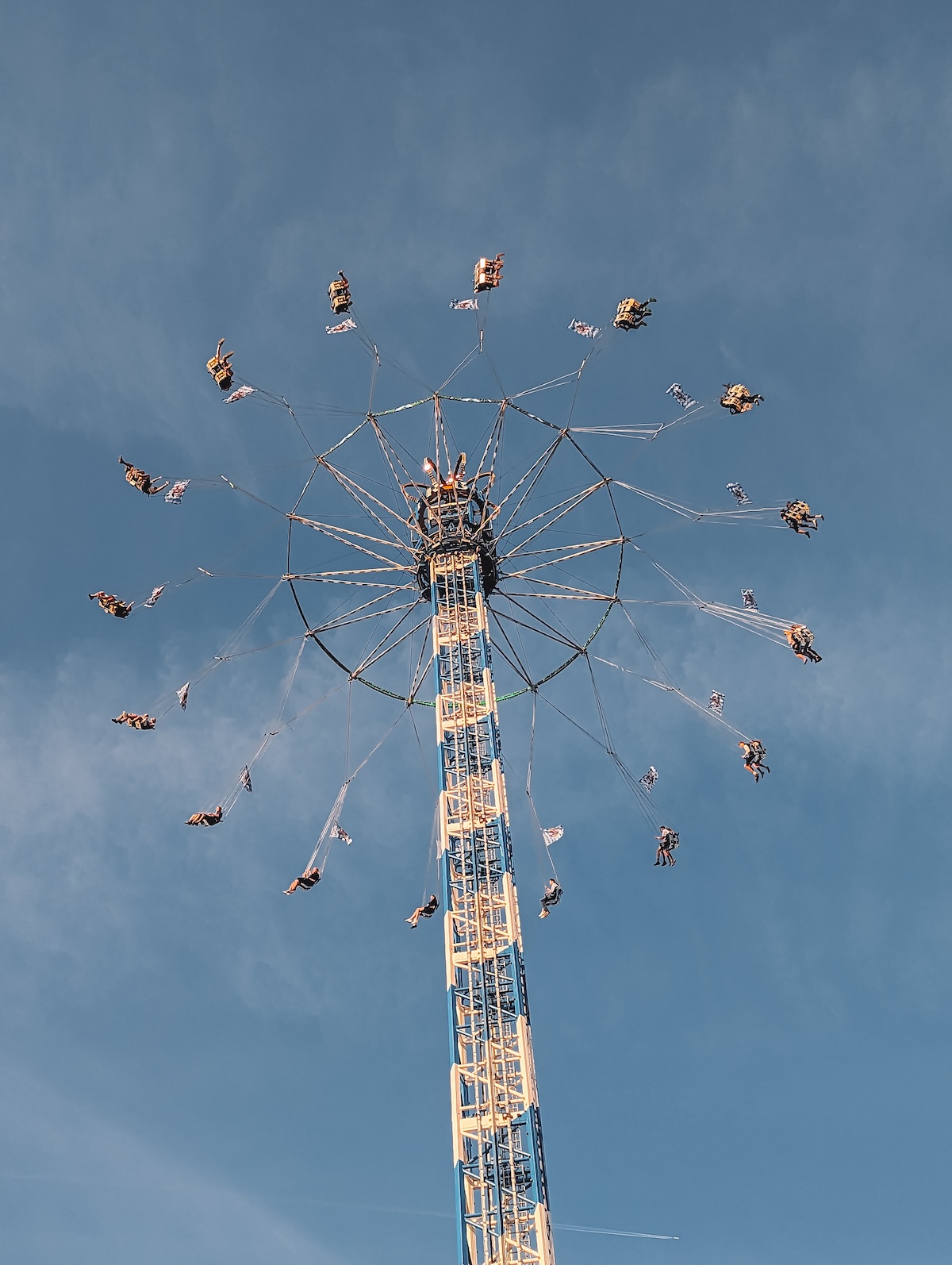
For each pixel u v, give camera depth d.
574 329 81.38
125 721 82.88
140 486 82.12
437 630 77.56
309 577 80.75
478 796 71.75
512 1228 58.16
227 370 82.69
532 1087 61.56
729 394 81.62
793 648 82.44
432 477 82.56
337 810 81.12
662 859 81.56
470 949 66.88
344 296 83.06
